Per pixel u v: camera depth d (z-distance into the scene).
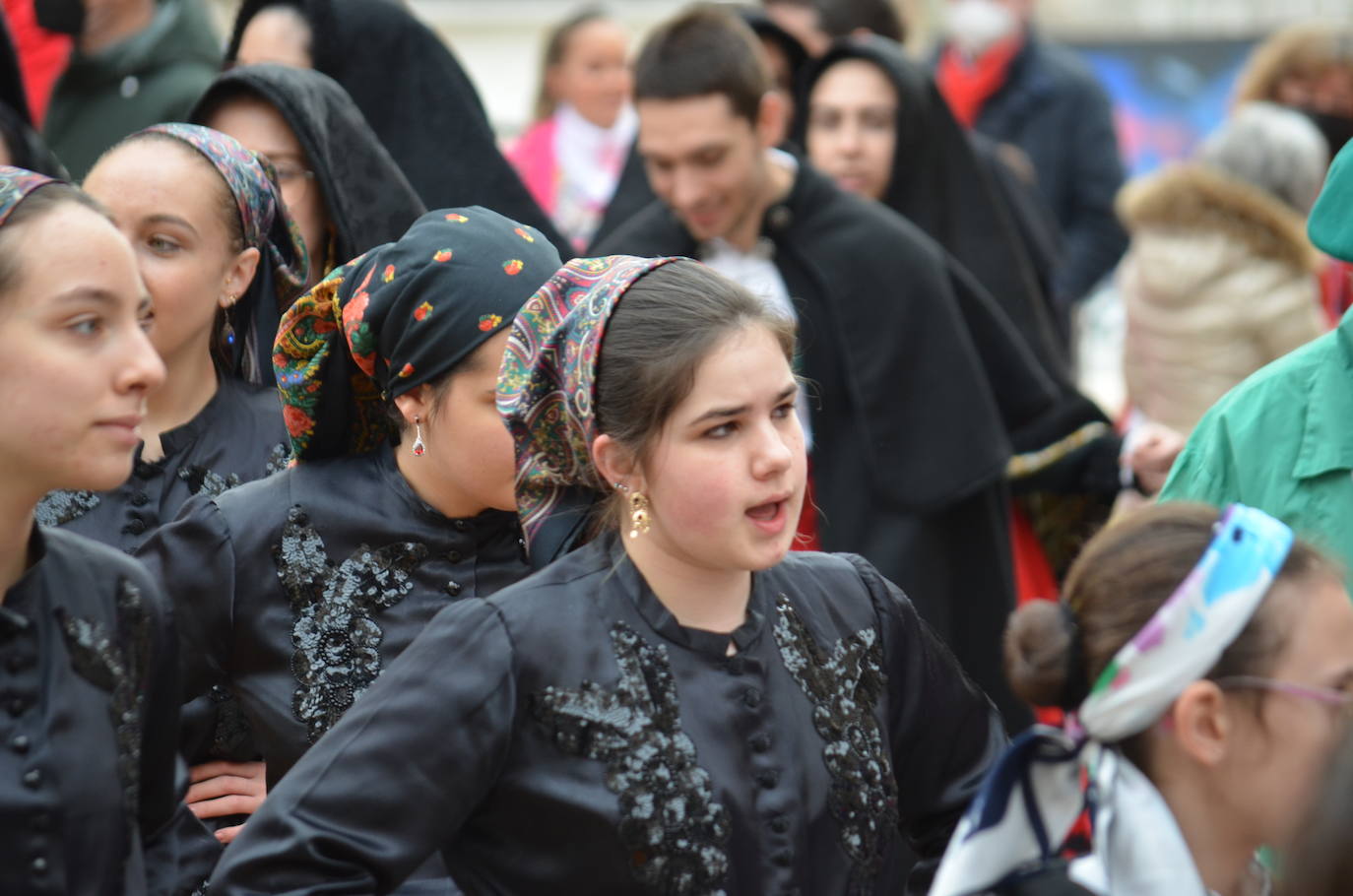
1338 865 5.68
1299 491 10.34
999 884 7.00
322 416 10.20
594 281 8.47
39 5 17.66
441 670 8.09
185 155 11.21
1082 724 7.13
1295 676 6.99
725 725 8.13
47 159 14.40
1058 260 22.62
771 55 19.69
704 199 15.53
